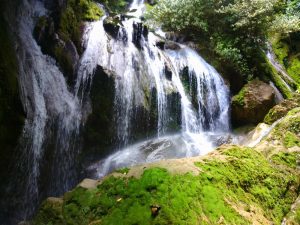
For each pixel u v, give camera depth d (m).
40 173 5.56
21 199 5.29
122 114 6.84
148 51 8.02
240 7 9.77
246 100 8.55
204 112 8.50
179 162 3.09
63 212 2.68
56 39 6.17
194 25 10.12
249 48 9.74
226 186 2.97
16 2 5.62
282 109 6.57
